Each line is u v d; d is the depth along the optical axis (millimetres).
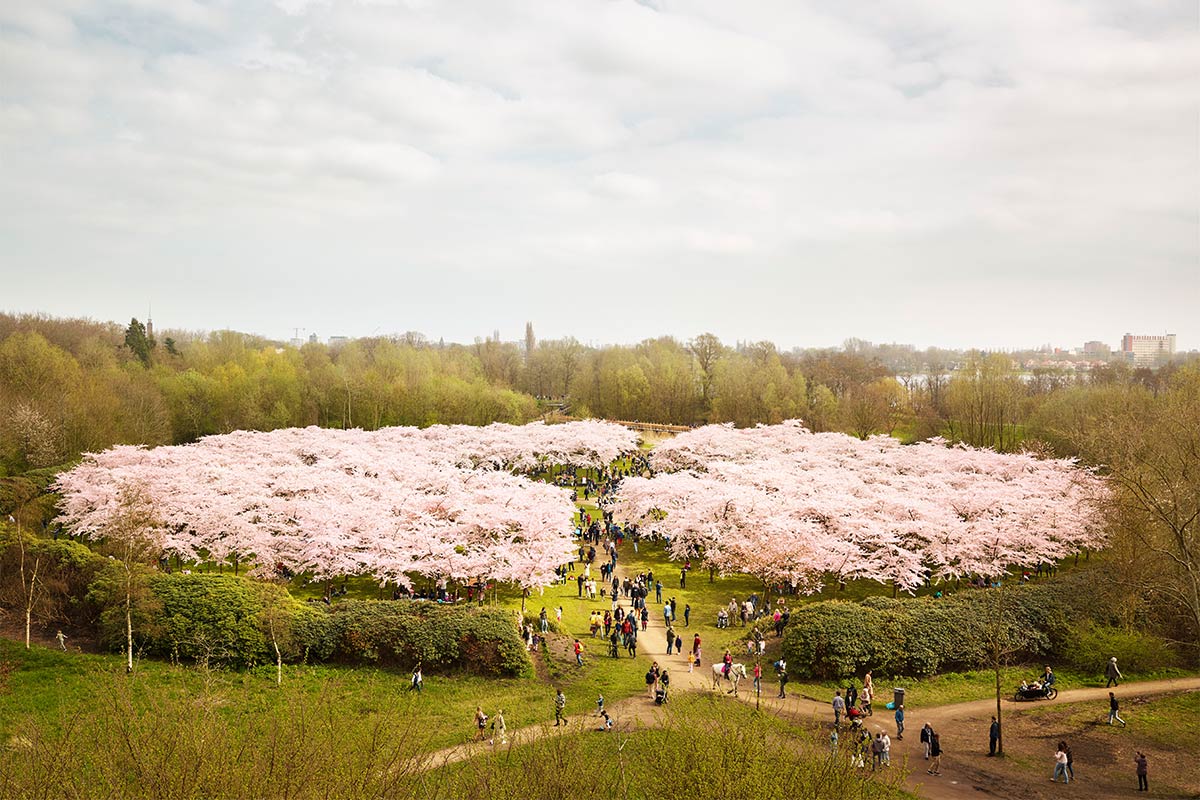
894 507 76438
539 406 198125
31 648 44500
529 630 51688
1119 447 53719
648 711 41062
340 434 124875
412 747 24672
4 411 95750
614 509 93750
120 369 138375
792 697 43750
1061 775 34625
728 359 190875
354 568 61844
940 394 168750
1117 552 55531
